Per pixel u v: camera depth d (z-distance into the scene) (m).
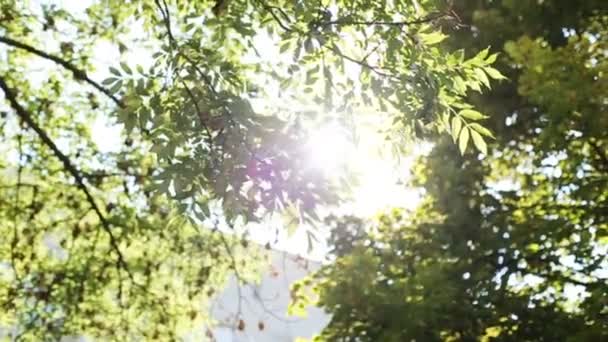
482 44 13.62
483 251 13.42
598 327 11.75
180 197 6.72
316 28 7.27
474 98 13.84
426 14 7.62
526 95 12.22
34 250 14.09
